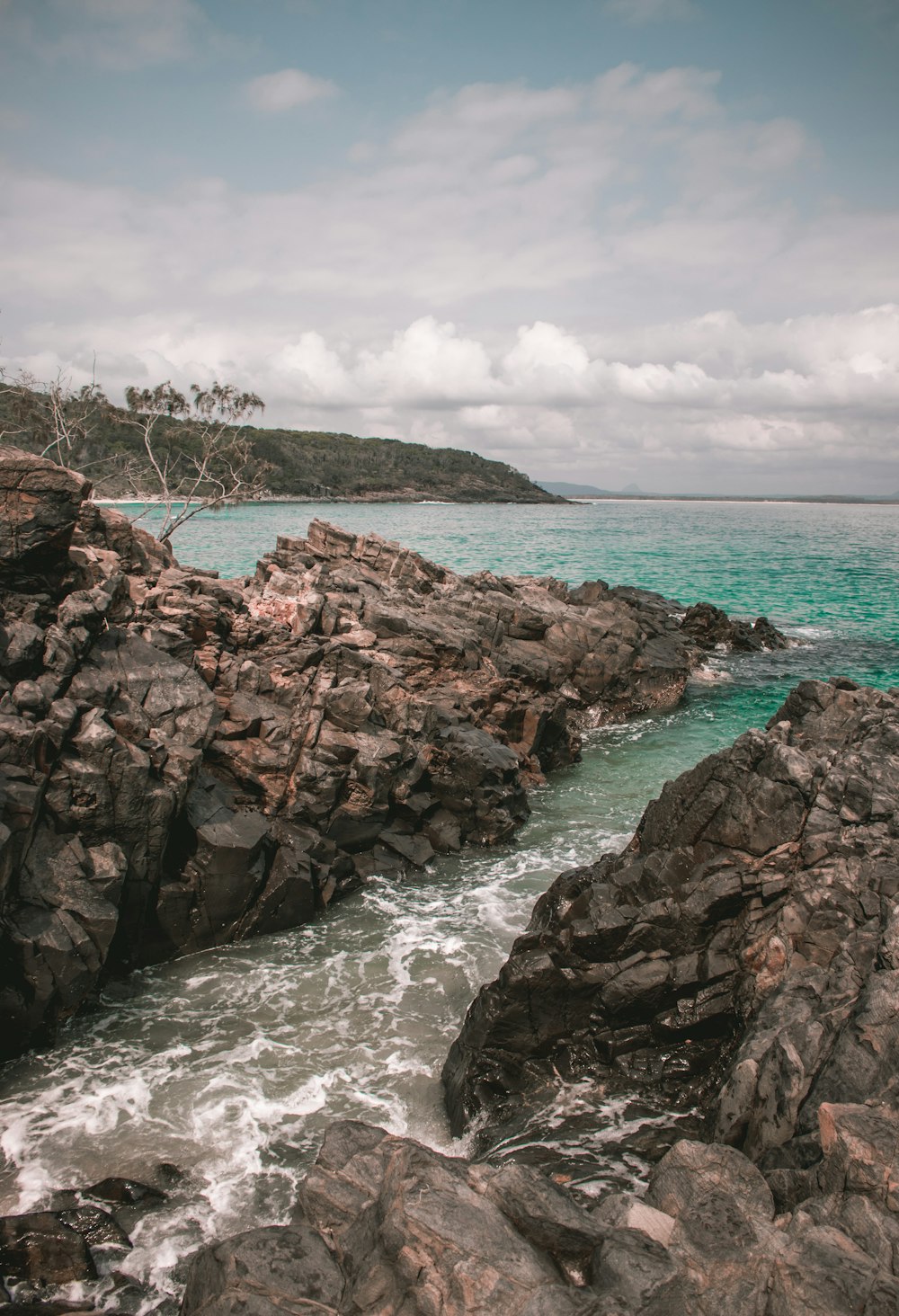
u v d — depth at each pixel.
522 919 14.98
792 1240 6.07
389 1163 6.91
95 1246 7.97
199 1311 5.99
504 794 18.23
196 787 14.97
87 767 12.84
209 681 17.72
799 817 11.00
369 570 30.97
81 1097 10.34
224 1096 10.42
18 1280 7.49
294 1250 6.27
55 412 40.16
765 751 11.57
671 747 25.33
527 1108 9.97
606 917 10.90
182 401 41.19
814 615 46.62
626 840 18.45
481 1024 10.72
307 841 15.56
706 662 35.81
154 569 21.70
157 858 13.42
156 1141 9.59
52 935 11.41
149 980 13.08
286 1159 9.35
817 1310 5.59
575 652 28.05
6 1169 9.05
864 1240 6.05
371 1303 5.81
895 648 38.56
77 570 17.48
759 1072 8.40
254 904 14.34
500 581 34.19
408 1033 11.85
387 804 17.20
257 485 43.59
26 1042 11.16
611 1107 9.86
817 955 9.92
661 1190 6.82
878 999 7.92
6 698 13.21
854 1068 7.46
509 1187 6.52
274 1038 11.66
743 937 10.69
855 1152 6.46
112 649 16.06
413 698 19.36
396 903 15.57
